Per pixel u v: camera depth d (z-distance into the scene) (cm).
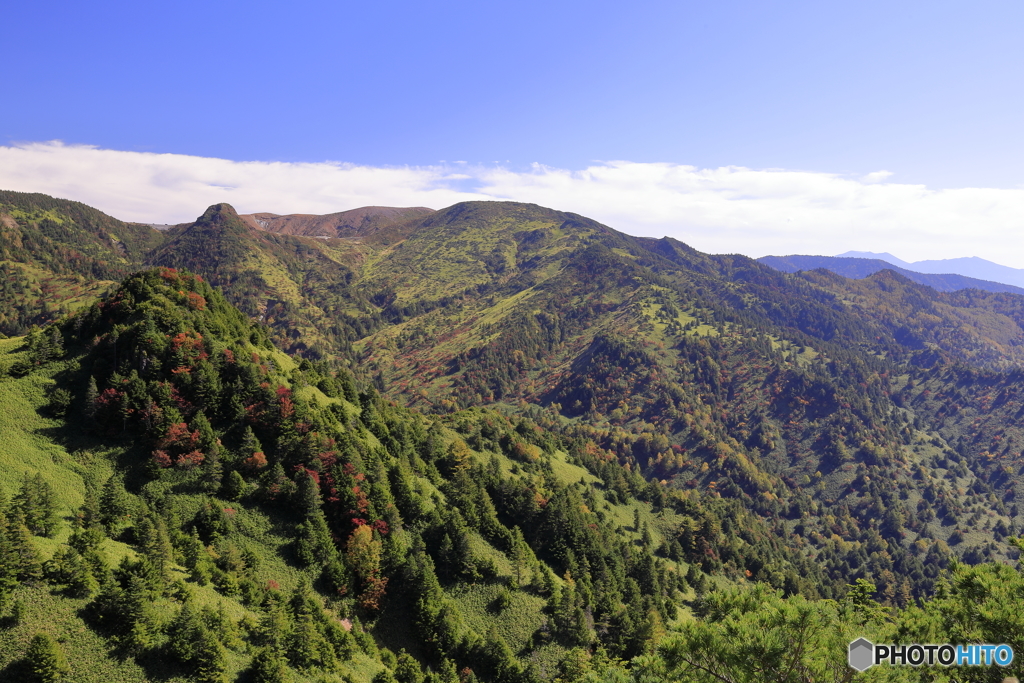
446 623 9438
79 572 6488
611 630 10919
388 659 8644
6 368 10600
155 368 10825
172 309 12025
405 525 11406
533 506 13500
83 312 12250
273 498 10200
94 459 9606
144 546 7906
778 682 2989
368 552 9881
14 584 6097
